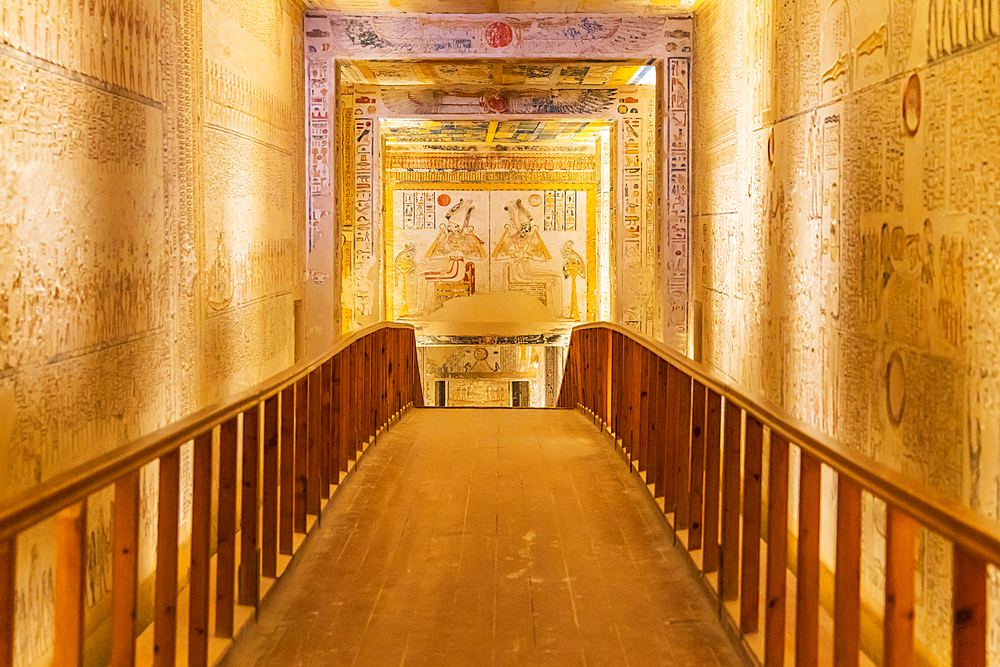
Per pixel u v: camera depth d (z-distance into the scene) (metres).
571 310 23.83
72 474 2.41
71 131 4.34
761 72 7.68
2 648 2.12
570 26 10.37
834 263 5.98
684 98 10.45
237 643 3.92
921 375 4.66
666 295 10.59
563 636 4.10
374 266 15.56
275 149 8.80
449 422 9.70
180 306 5.99
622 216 15.44
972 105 4.14
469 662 3.83
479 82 14.17
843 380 5.80
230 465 3.90
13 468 3.77
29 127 3.93
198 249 6.38
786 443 3.55
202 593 3.51
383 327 8.58
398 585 4.74
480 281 23.75
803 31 6.57
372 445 8.15
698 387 5.05
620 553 5.26
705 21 9.85
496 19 10.34
